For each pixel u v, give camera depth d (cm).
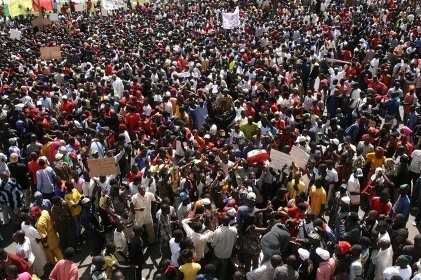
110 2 3594
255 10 3638
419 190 1029
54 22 3259
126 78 1716
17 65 1883
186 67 1900
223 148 1081
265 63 1969
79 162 1016
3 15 3669
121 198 905
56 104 1409
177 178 964
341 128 1239
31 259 777
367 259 750
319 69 1966
